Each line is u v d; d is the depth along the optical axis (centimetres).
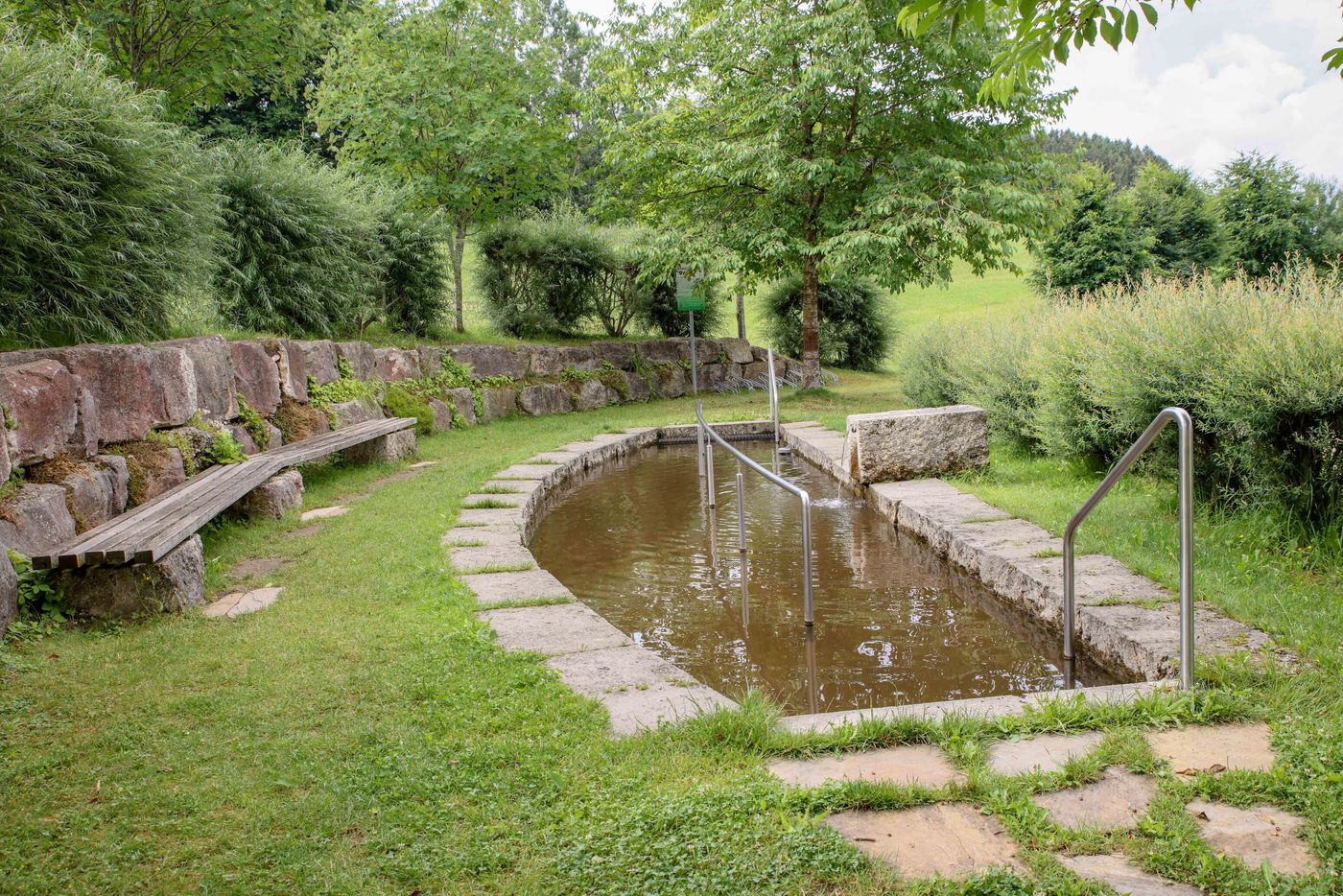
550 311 1895
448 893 219
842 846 234
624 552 712
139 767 291
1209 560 498
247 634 429
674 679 371
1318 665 349
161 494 627
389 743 305
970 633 496
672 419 1487
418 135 1647
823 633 504
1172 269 2005
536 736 311
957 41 1374
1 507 464
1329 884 212
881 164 1552
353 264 1280
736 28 1488
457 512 742
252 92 1459
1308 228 1880
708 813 251
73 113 692
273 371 925
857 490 877
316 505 789
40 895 221
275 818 256
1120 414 673
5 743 310
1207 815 248
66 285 705
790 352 2448
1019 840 239
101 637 428
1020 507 677
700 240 1584
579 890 221
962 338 1186
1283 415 516
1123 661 403
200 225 852
